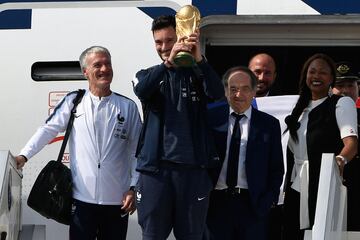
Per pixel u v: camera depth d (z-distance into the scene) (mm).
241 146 11953
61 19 13820
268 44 14398
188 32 10969
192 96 11242
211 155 11320
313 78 12727
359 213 13867
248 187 11828
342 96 12742
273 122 12086
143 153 11172
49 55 13812
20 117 13828
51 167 12250
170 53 11094
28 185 13766
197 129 11242
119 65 13695
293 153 12844
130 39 13695
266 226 12070
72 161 12430
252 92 11969
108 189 12320
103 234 12461
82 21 13773
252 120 12031
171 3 13656
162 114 11211
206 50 15266
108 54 12484
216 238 11945
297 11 13602
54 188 12172
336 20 13617
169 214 11289
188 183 11148
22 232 12914
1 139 13812
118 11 13742
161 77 11047
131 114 12547
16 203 12305
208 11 13672
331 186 11016
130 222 13617
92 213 12328
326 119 12570
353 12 13523
